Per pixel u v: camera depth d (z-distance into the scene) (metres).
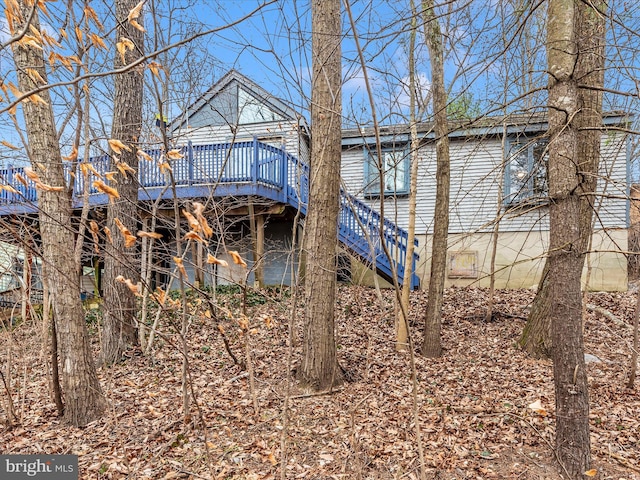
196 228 1.38
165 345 6.58
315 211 4.86
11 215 3.81
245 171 9.28
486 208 10.55
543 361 5.93
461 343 6.94
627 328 7.30
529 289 10.25
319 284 4.88
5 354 5.59
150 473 3.27
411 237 6.60
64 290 4.04
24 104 3.64
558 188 2.86
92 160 4.83
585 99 4.83
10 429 4.06
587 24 3.87
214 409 4.43
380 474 3.23
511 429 3.93
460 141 10.62
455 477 3.18
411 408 4.45
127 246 1.58
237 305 8.20
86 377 4.17
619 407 4.39
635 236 9.59
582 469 2.85
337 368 5.13
